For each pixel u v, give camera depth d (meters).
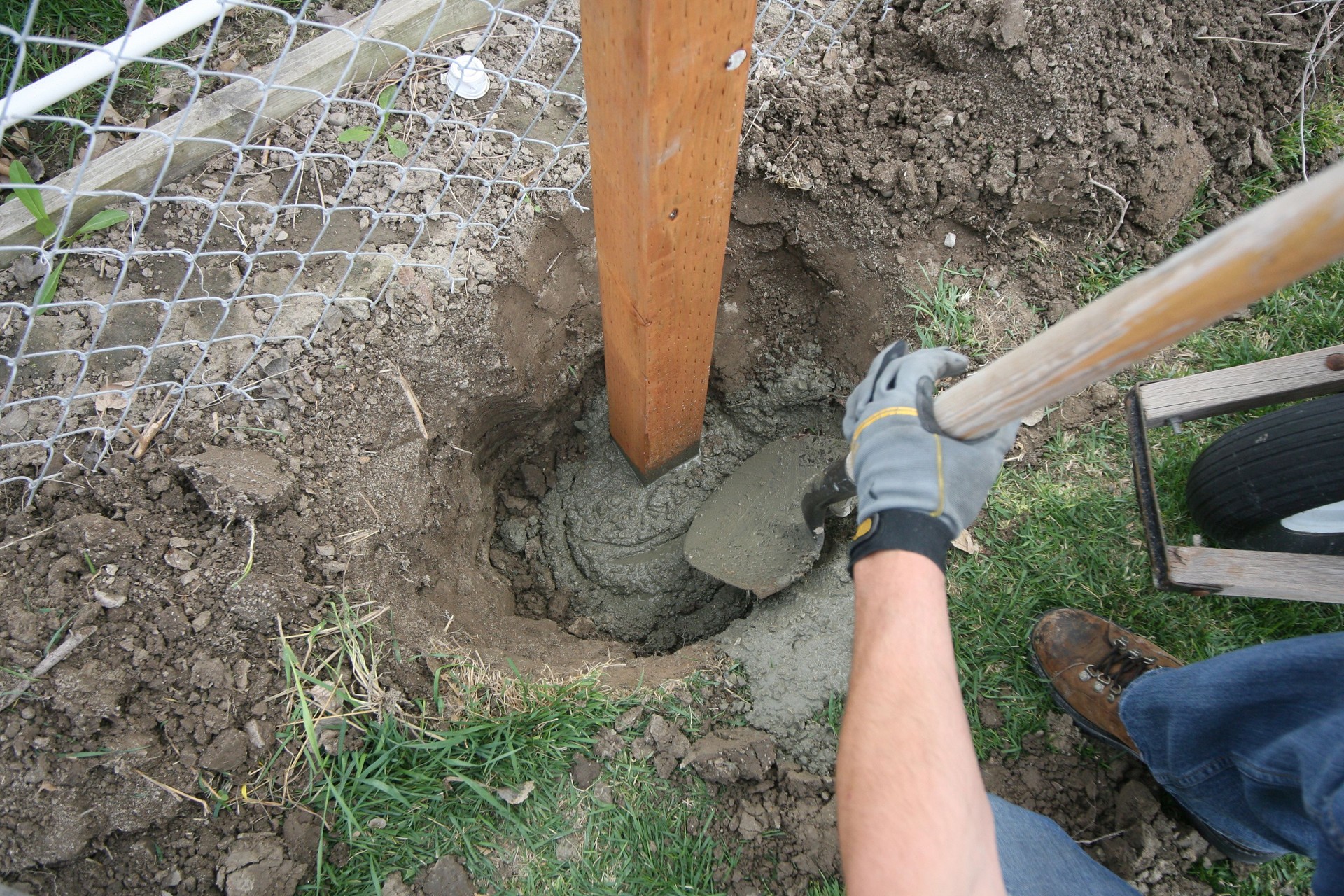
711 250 1.67
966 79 2.31
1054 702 2.02
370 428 2.05
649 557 2.65
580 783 1.89
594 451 2.78
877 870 0.94
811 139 2.35
